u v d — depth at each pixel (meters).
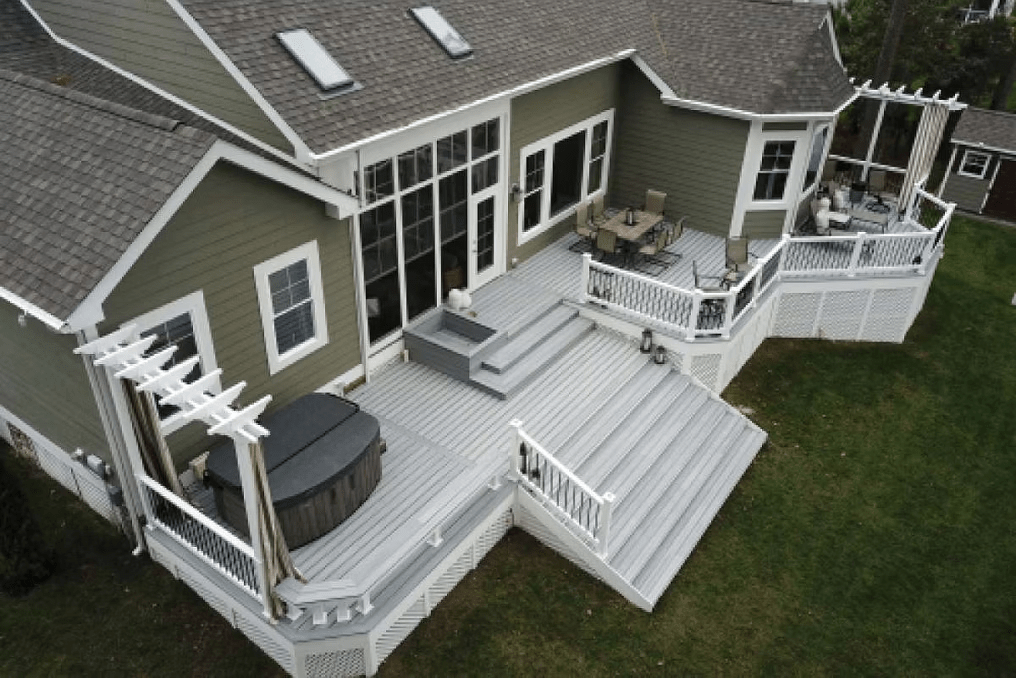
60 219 8.64
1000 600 11.03
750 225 17.80
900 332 17.03
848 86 17.80
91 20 11.57
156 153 8.66
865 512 12.48
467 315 14.11
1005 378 16.09
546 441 11.99
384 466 11.14
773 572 11.27
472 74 12.91
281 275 10.66
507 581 10.77
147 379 8.05
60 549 10.73
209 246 9.43
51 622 9.80
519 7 15.28
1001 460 13.80
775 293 16.03
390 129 10.93
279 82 10.30
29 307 8.09
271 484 9.34
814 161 18.09
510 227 15.52
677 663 9.83
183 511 9.58
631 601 10.60
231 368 10.39
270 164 9.24
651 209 17.53
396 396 12.66
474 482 10.94
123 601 10.06
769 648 10.12
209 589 9.63
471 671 9.52
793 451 13.72
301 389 11.66
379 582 9.31
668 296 14.12
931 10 24.97
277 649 9.15
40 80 10.91
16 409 11.17
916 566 11.52
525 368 13.28
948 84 25.94
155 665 9.33
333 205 10.56
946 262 20.72
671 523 11.68
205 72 10.55
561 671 9.62
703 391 14.22
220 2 10.53
